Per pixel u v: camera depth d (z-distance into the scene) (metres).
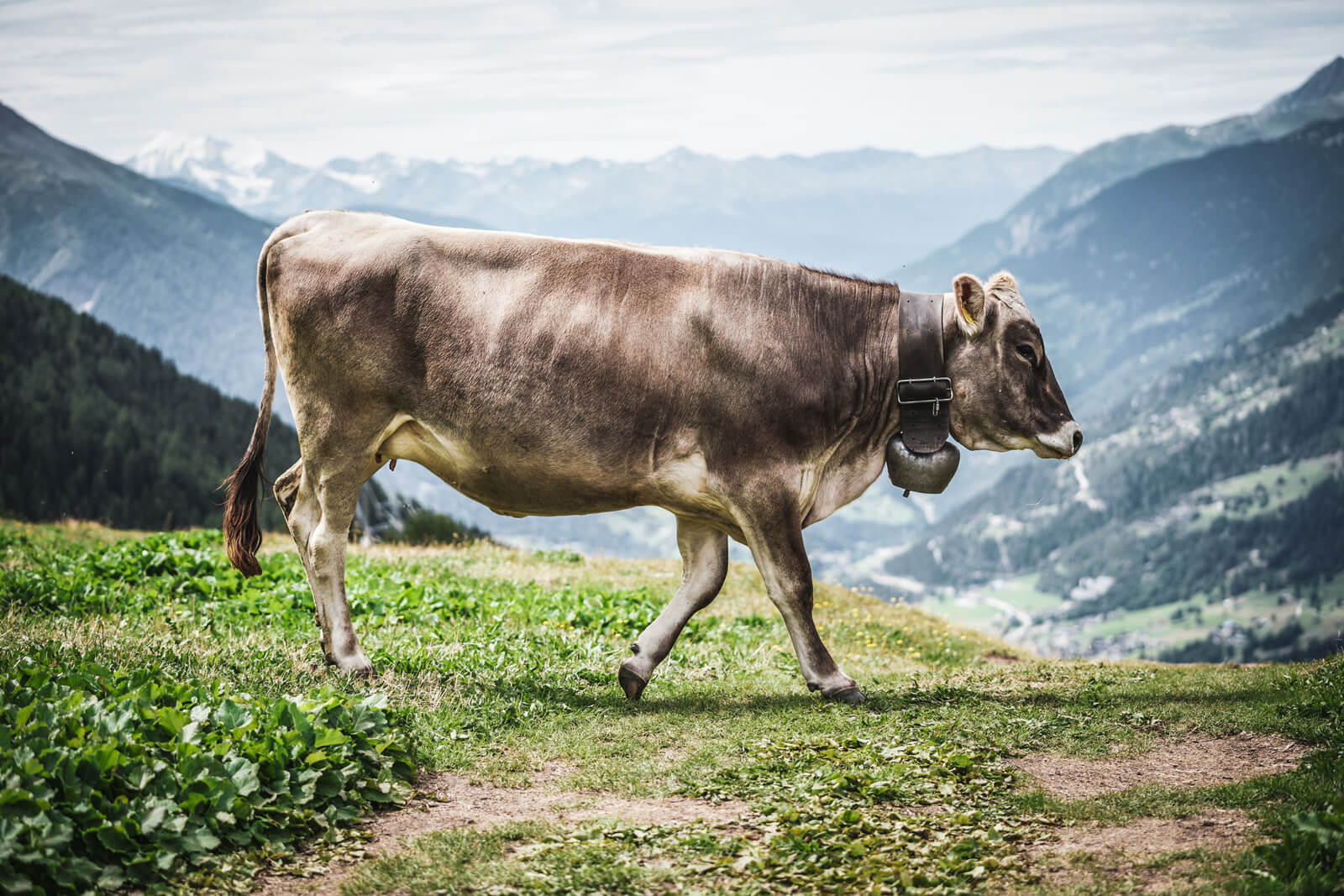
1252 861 5.42
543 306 8.65
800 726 8.09
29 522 26.78
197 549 16.56
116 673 7.55
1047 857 5.81
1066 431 9.07
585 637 11.59
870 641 15.21
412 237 8.88
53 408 101.62
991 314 9.03
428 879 5.53
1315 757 6.94
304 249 8.94
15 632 9.12
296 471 9.66
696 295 8.73
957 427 9.29
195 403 117.62
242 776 5.94
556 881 5.50
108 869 5.27
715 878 5.55
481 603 13.01
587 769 7.23
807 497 9.01
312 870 5.63
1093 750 7.61
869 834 6.05
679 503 8.91
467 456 8.90
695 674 10.24
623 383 8.58
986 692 9.50
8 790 5.32
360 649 9.24
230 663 8.77
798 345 8.81
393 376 8.80
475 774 7.13
